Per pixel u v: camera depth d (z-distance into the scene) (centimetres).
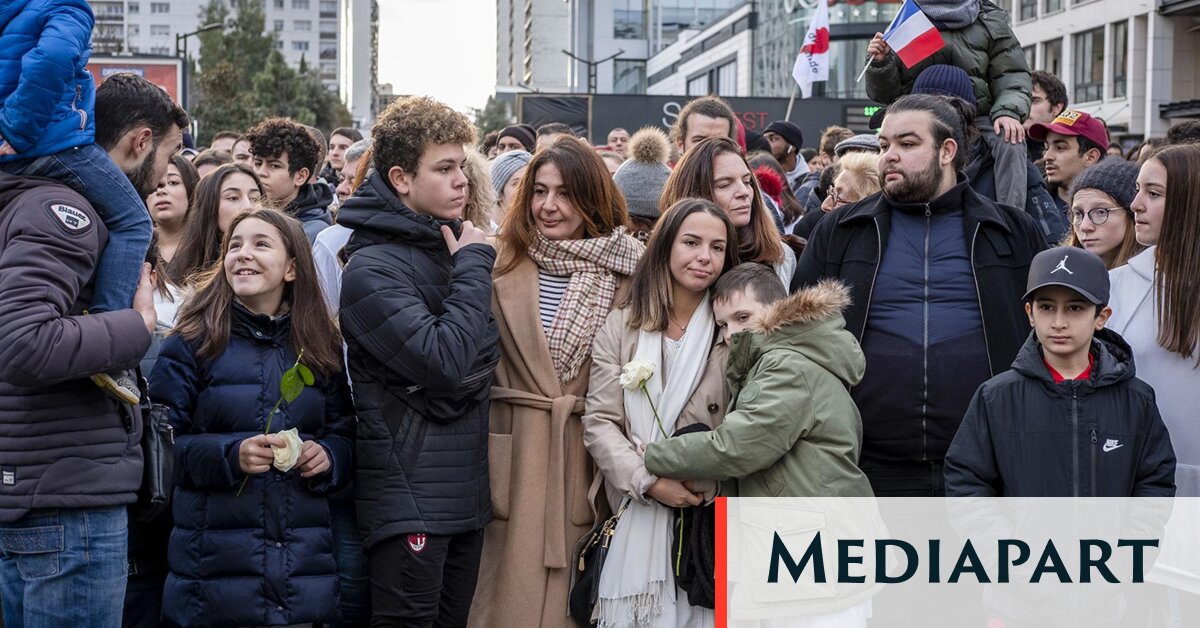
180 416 378
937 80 526
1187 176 391
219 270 395
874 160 601
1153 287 406
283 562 374
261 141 605
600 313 414
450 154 389
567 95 2314
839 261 438
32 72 303
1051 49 4119
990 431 381
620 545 394
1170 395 395
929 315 421
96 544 326
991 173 554
